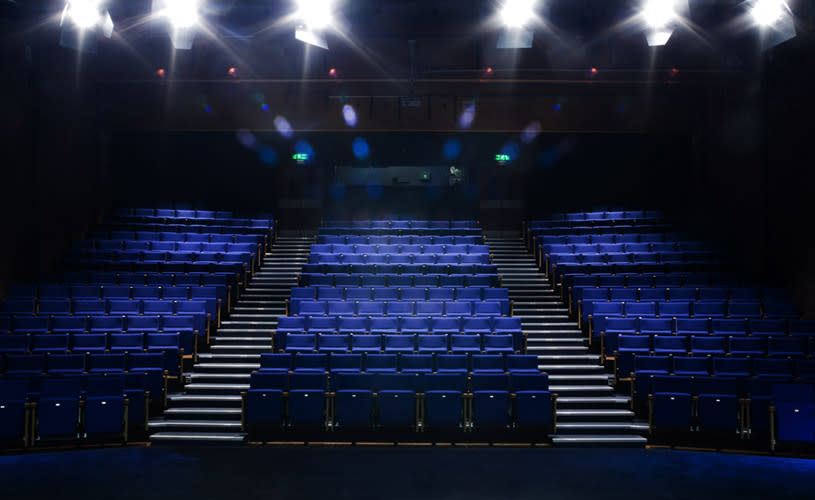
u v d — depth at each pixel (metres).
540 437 7.14
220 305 9.61
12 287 9.59
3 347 8.25
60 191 10.99
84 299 9.62
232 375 8.12
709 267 10.72
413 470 6.07
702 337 8.33
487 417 7.05
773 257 10.09
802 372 7.51
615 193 14.09
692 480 5.76
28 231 10.11
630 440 7.00
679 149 13.35
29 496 5.23
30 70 10.05
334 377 7.36
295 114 12.24
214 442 7.03
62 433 6.77
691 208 12.75
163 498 5.20
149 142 13.56
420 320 9.04
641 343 8.43
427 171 15.07
